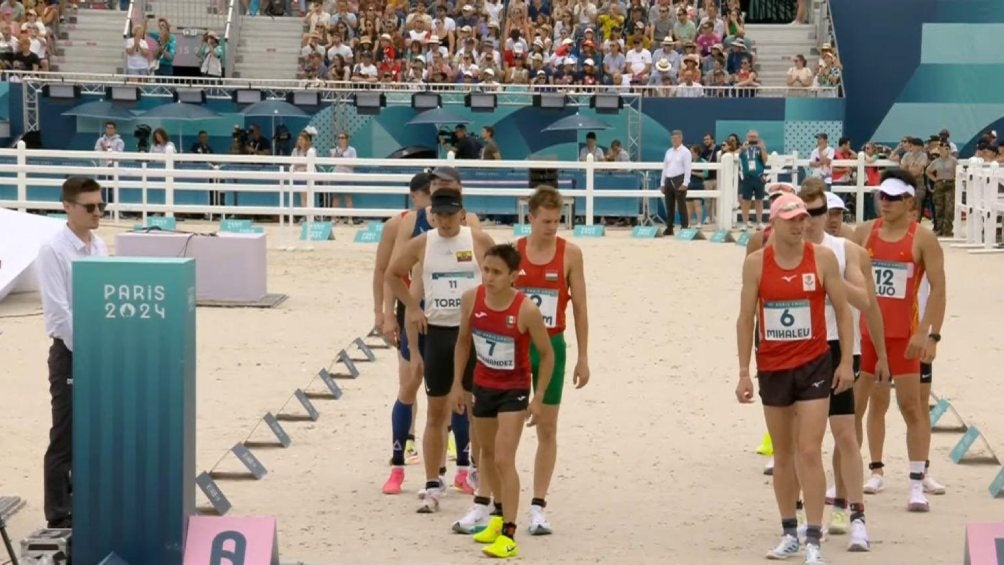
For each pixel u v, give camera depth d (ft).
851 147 327.26
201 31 327.06
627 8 340.39
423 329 97.66
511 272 88.28
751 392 88.22
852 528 90.68
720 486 106.52
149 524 78.48
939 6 321.93
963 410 132.26
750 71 322.14
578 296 94.12
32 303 184.65
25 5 330.34
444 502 101.45
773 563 87.86
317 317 180.65
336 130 309.63
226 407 130.31
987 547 79.15
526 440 119.55
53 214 292.81
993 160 293.64
